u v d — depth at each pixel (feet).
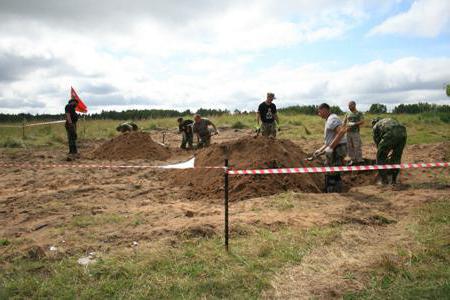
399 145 27.43
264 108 39.19
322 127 77.97
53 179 32.14
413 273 13.15
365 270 13.48
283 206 21.29
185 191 26.96
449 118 78.89
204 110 136.98
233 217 19.30
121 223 19.29
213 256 14.85
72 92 64.13
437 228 17.29
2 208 22.93
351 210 20.42
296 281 13.03
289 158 28.76
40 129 77.36
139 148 46.34
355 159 33.17
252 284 12.87
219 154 29.81
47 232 18.19
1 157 46.52
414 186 26.02
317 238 16.49
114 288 12.67
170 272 13.67
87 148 57.21
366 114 95.45
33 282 13.03
